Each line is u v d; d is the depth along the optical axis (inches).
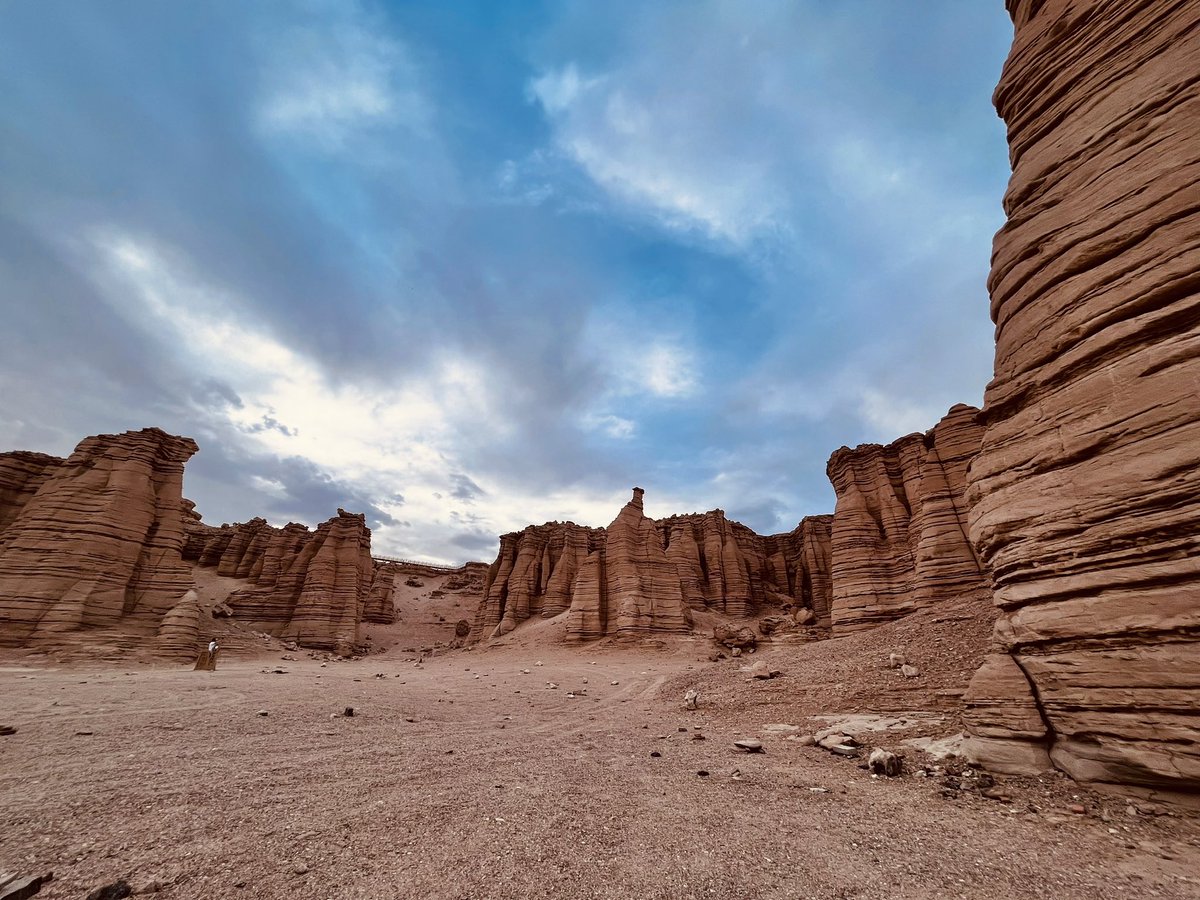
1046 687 296.0
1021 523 325.7
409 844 191.3
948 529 1071.0
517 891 156.7
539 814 231.0
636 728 521.7
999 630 340.5
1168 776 236.4
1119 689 260.7
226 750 327.0
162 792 236.7
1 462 1525.6
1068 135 354.9
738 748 410.6
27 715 412.5
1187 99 298.5
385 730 432.8
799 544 2819.9
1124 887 169.5
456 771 306.2
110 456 1427.2
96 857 168.1
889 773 324.8
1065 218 340.8
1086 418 302.8
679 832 214.2
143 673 862.5
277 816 214.4
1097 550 282.2
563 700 749.3
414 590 3823.8
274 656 1459.2
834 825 228.1
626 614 1843.0
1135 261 296.7
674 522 2883.9
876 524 1445.6
